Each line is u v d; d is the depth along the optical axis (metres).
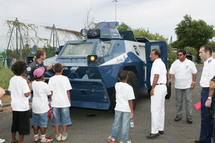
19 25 10.43
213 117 3.40
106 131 4.38
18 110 3.41
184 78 4.82
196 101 7.22
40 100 3.69
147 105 6.57
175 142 3.79
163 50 6.05
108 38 6.17
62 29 11.08
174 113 5.68
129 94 3.41
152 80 4.02
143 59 6.67
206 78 3.51
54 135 4.25
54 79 3.87
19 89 3.45
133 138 3.98
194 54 36.06
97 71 4.63
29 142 3.91
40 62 4.51
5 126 4.80
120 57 5.42
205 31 50.47
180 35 52.75
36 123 3.79
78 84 4.85
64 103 3.84
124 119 3.46
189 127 4.58
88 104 5.02
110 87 4.91
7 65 13.54
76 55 5.62
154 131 4.00
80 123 4.96
